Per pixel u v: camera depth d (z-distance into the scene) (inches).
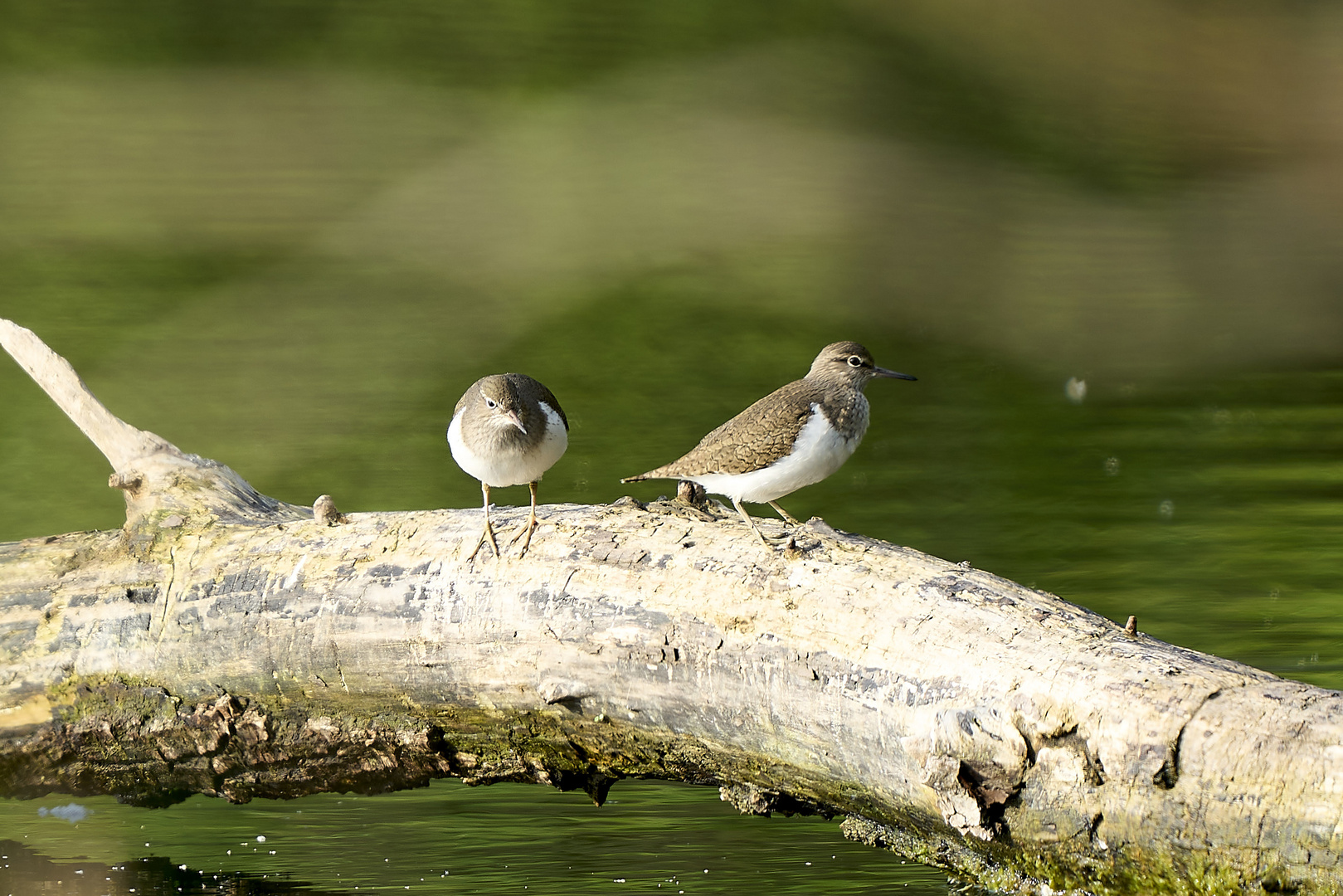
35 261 1098.7
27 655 352.8
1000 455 772.0
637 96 1505.9
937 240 1258.0
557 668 329.7
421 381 899.4
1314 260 1268.5
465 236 1206.9
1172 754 266.2
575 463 729.6
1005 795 282.5
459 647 335.9
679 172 1348.4
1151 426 832.9
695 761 332.8
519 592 333.1
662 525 338.0
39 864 347.6
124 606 354.0
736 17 1704.0
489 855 354.6
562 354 966.4
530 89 1499.8
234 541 358.9
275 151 1360.7
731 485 358.3
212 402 839.7
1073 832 279.0
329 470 722.8
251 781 364.5
